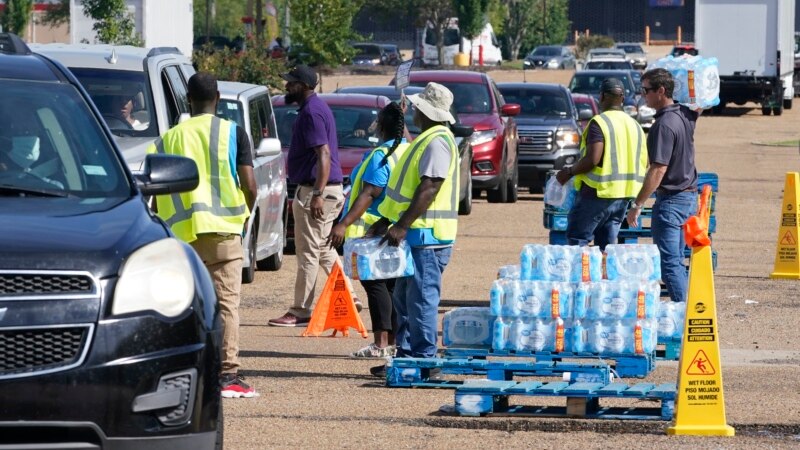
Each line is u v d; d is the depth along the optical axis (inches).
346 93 1643.7
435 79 1910.7
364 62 5944.9
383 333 863.7
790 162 2733.8
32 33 4891.7
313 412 705.6
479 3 6599.4
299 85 973.2
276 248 1306.6
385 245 761.0
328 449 628.7
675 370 826.8
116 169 561.0
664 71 933.2
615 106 970.7
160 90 1048.8
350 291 944.9
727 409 714.8
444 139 757.3
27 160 553.9
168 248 493.0
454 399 724.7
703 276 663.1
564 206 1054.4
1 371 450.3
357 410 712.4
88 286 463.8
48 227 485.4
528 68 6555.1
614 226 983.6
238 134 719.1
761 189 2187.5
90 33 2751.0
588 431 673.0
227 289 720.3
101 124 584.4
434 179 752.3
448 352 783.7
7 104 578.2
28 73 600.1
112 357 459.8
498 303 764.0
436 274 775.7
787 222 1261.1
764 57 4069.9
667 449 631.8
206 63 2637.8
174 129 709.3
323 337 951.0
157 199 708.7
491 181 1857.8
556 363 738.8
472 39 6673.2
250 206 735.7
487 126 1857.8
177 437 475.2
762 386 778.8
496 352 770.2
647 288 752.3
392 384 772.6
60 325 455.2
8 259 458.3
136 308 468.4
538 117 2105.1
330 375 808.3
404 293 797.9
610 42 7706.7
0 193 529.3
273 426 673.0
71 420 454.0
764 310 1074.7
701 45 4099.4
